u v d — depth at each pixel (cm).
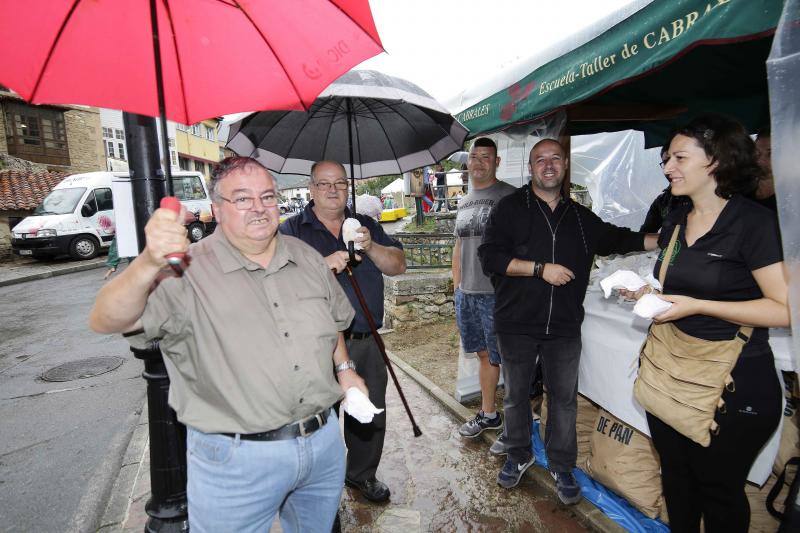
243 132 248
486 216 307
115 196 192
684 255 166
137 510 266
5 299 896
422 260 688
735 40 131
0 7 117
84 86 134
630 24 171
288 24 138
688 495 181
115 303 117
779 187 120
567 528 239
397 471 294
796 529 167
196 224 1294
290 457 140
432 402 391
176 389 143
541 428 301
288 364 138
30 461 338
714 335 160
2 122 1841
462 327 329
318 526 168
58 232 1223
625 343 235
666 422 167
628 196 502
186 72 142
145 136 188
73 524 268
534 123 314
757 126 352
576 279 242
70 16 124
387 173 287
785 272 143
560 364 245
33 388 471
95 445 357
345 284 246
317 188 235
